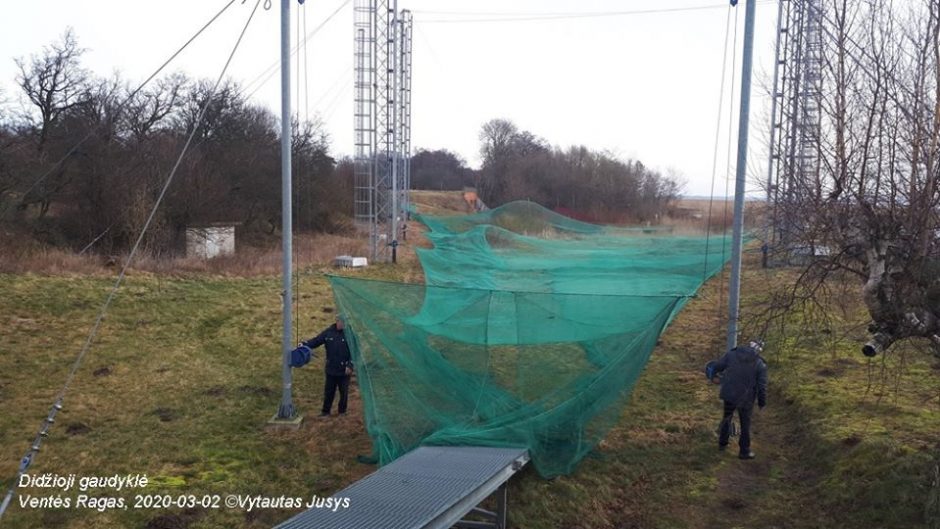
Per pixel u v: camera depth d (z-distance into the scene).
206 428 10.90
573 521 8.48
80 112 32.88
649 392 13.29
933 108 6.88
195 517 8.08
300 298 21.86
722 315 18.69
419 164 80.94
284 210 10.99
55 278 20.28
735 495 9.27
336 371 11.56
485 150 72.88
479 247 27.66
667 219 47.34
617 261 23.53
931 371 12.91
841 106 7.52
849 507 8.52
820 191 7.75
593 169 58.28
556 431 9.50
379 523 6.09
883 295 7.15
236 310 19.47
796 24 19.97
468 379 9.95
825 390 12.27
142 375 13.55
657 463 10.18
